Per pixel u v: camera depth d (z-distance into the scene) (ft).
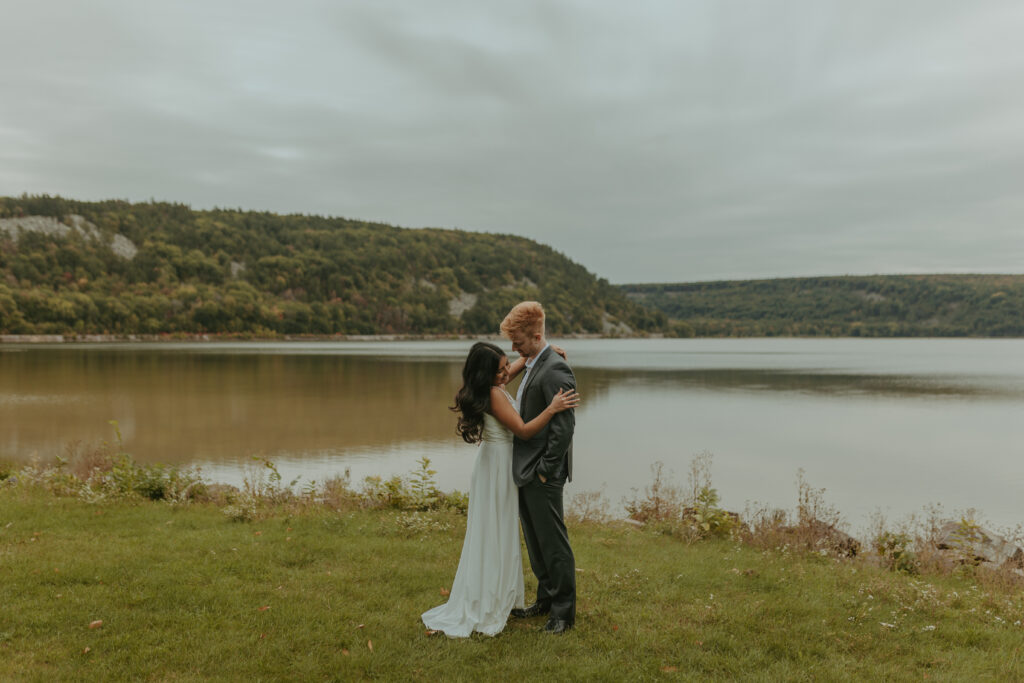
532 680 11.84
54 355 224.53
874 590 17.78
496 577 13.82
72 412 77.87
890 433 72.23
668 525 26.78
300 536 21.31
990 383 144.15
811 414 88.33
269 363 190.29
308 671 12.00
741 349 430.20
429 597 15.87
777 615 15.55
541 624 14.49
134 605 14.79
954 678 12.48
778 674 12.46
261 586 16.25
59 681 11.33
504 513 13.89
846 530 35.76
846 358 287.48
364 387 114.83
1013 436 70.03
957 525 26.84
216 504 28.27
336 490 31.24
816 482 47.91
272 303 545.44
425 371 160.56
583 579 17.88
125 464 30.99
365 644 13.16
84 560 17.58
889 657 13.47
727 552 22.93
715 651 13.46
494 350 13.57
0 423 68.69
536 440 13.64
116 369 154.81
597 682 11.96
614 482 46.93
